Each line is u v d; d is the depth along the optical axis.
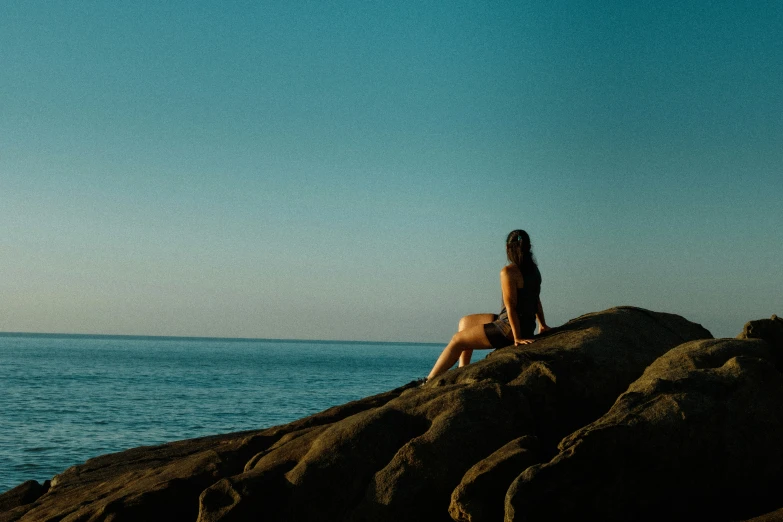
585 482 5.63
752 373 6.47
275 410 40.62
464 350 9.33
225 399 46.72
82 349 193.00
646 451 5.79
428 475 6.45
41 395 46.06
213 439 12.50
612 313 9.05
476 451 6.65
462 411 6.93
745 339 7.45
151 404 42.03
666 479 5.84
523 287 8.82
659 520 5.84
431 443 6.61
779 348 7.54
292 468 6.84
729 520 5.88
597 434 5.72
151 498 7.07
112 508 7.02
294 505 6.50
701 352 7.10
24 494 11.02
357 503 6.46
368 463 6.69
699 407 6.08
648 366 7.52
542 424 7.26
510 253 8.99
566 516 5.59
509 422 6.95
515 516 5.47
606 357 7.88
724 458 5.96
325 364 120.00
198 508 7.16
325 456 6.74
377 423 7.02
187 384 60.50
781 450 6.12
